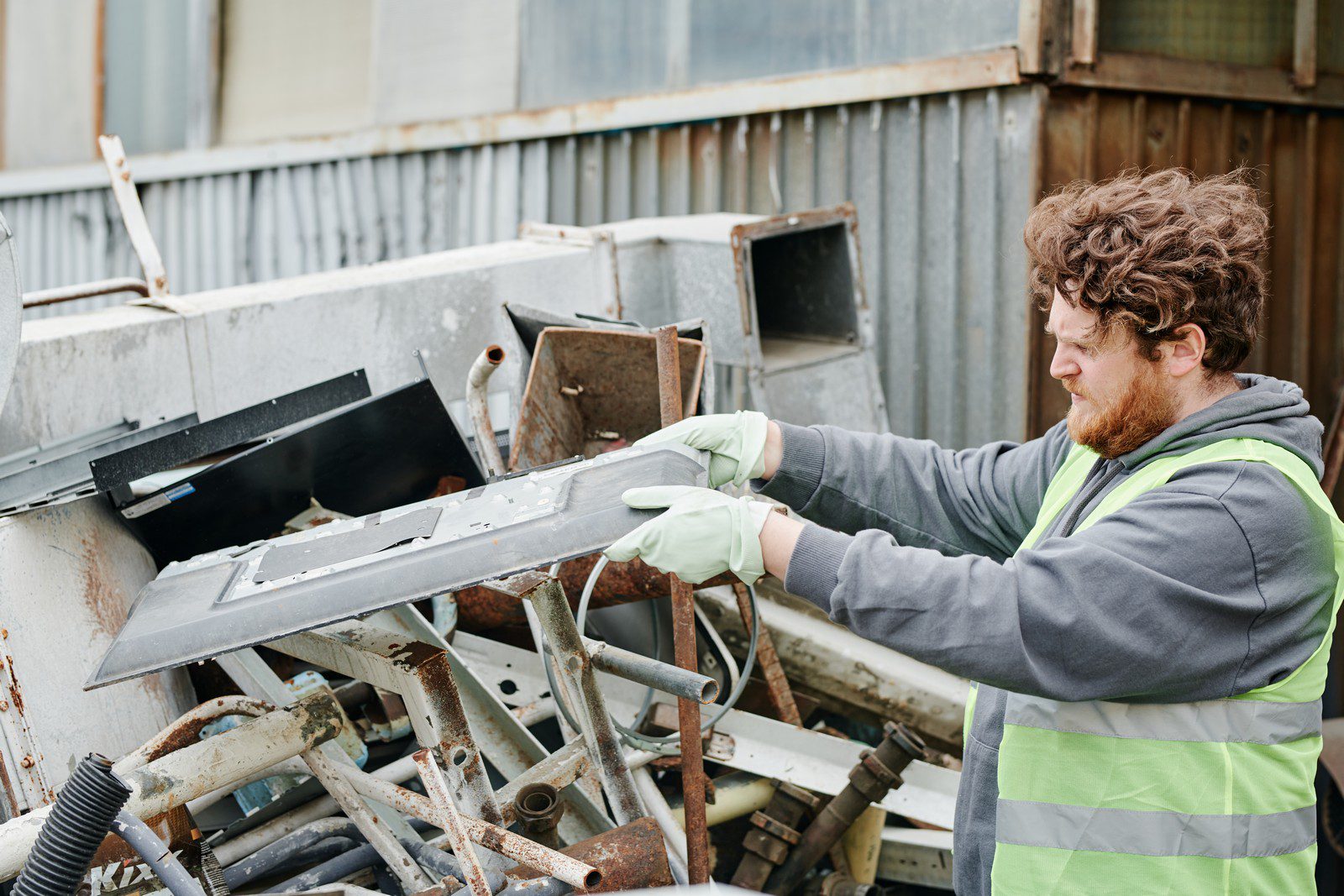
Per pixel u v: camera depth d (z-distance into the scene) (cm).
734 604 266
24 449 230
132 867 167
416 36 514
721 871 259
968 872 167
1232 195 148
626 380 243
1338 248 446
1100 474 159
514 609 246
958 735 281
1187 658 137
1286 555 138
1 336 192
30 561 193
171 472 246
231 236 572
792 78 409
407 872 178
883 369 410
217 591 152
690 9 438
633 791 191
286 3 551
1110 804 148
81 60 608
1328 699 435
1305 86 417
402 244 527
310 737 176
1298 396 151
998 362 379
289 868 201
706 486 166
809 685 281
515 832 184
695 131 441
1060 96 364
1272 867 149
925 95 382
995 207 371
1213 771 145
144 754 174
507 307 251
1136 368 146
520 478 171
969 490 184
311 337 277
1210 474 142
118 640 144
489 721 216
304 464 218
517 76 487
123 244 604
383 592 141
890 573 138
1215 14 395
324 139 536
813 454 183
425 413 220
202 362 260
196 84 576
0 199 650
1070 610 134
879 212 400
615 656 186
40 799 183
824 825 244
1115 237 142
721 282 318
